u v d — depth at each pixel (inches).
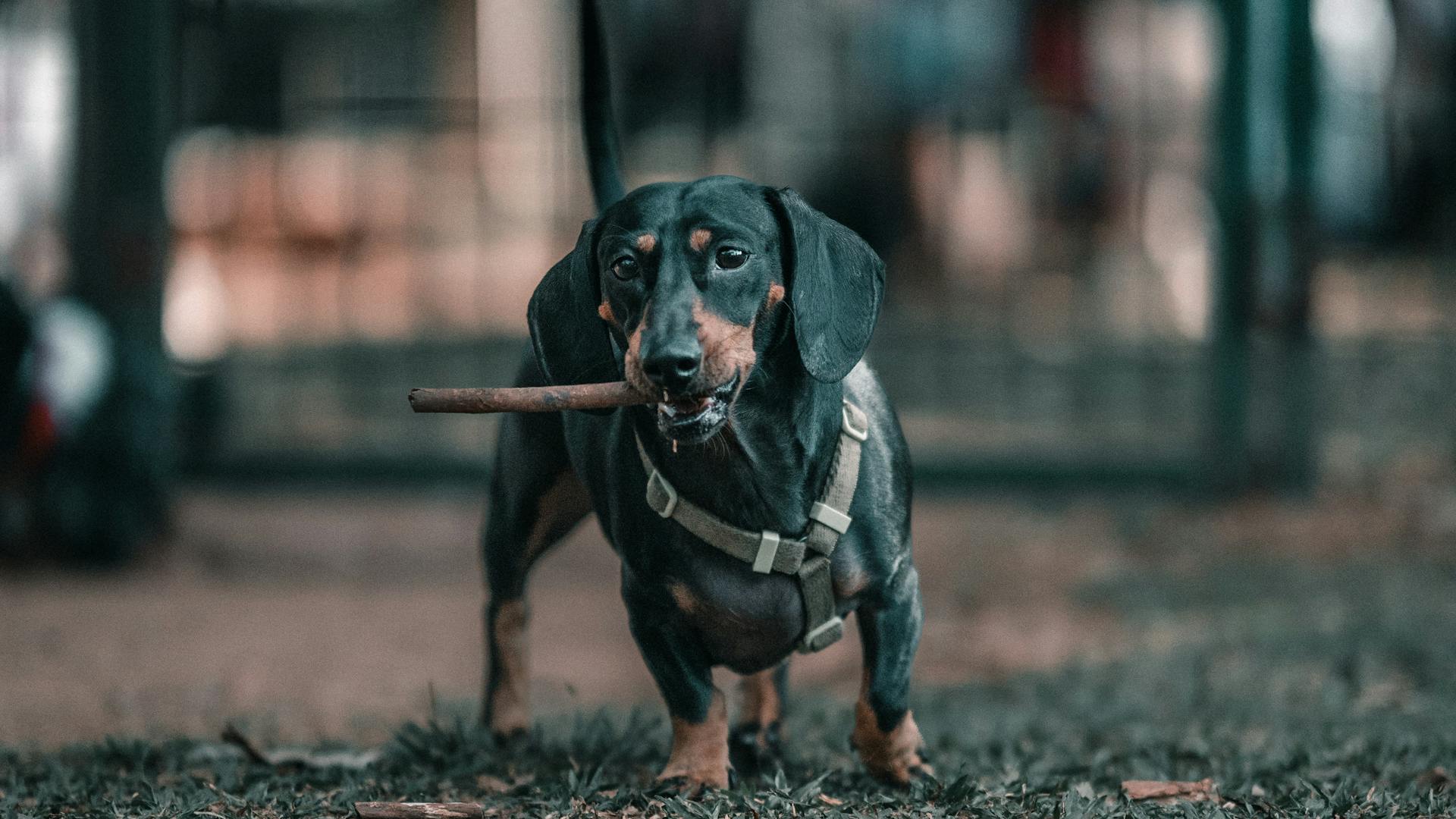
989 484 456.8
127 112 396.5
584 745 196.1
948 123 703.7
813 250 150.6
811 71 716.0
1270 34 428.1
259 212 652.7
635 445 157.8
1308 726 214.7
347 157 672.4
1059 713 236.2
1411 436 498.9
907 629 163.9
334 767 184.5
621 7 714.2
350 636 320.8
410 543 411.2
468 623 335.9
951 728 219.5
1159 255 700.0
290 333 631.8
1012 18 693.9
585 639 321.4
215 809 163.9
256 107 467.8
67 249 410.9
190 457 460.8
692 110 718.5
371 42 698.2
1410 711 225.8
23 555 382.6
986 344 616.1
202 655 301.6
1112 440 501.0
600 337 154.9
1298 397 434.6
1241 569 353.4
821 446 155.2
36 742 223.1
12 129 477.1
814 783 159.6
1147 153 621.3
